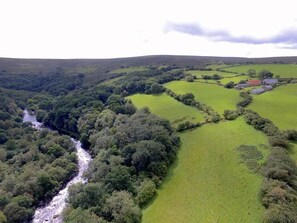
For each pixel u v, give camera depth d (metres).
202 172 71.06
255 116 90.81
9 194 66.88
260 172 66.88
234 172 69.25
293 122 86.44
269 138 78.88
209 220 54.19
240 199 59.38
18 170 80.25
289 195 54.09
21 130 116.44
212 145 83.25
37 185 71.94
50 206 69.25
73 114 127.62
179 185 66.75
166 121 93.19
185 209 58.00
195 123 97.19
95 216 53.06
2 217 58.12
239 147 79.56
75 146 106.00
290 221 48.38
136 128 87.25
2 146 99.25
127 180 63.75
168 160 75.75
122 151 77.56
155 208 59.12
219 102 110.19
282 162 63.59
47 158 87.56
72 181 80.38
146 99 130.50
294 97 107.81
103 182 66.06
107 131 97.06
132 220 53.88
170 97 127.56
